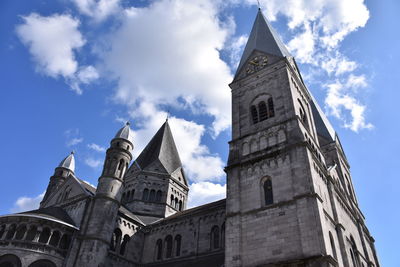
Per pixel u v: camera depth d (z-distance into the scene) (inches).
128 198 2677.2
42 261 1581.0
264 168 1512.1
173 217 2122.3
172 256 1937.7
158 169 2812.5
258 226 1341.0
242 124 1824.6
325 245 1141.1
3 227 1625.2
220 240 1809.8
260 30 2405.3
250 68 2096.5
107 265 1834.4
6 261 1526.8
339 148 2356.1
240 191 1508.4
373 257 1875.0
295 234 1229.1
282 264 1164.5
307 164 1389.0
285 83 1818.4
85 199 1935.3
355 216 1849.2
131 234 2082.9
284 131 1603.1
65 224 1722.4
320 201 1301.7
